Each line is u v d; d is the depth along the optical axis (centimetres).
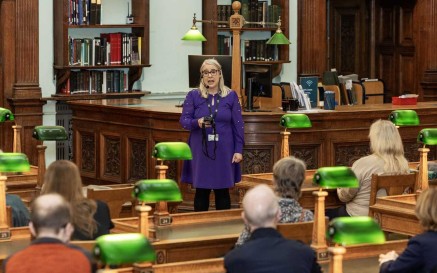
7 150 1303
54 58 1340
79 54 1346
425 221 530
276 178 632
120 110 1177
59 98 1328
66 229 432
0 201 636
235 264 474
